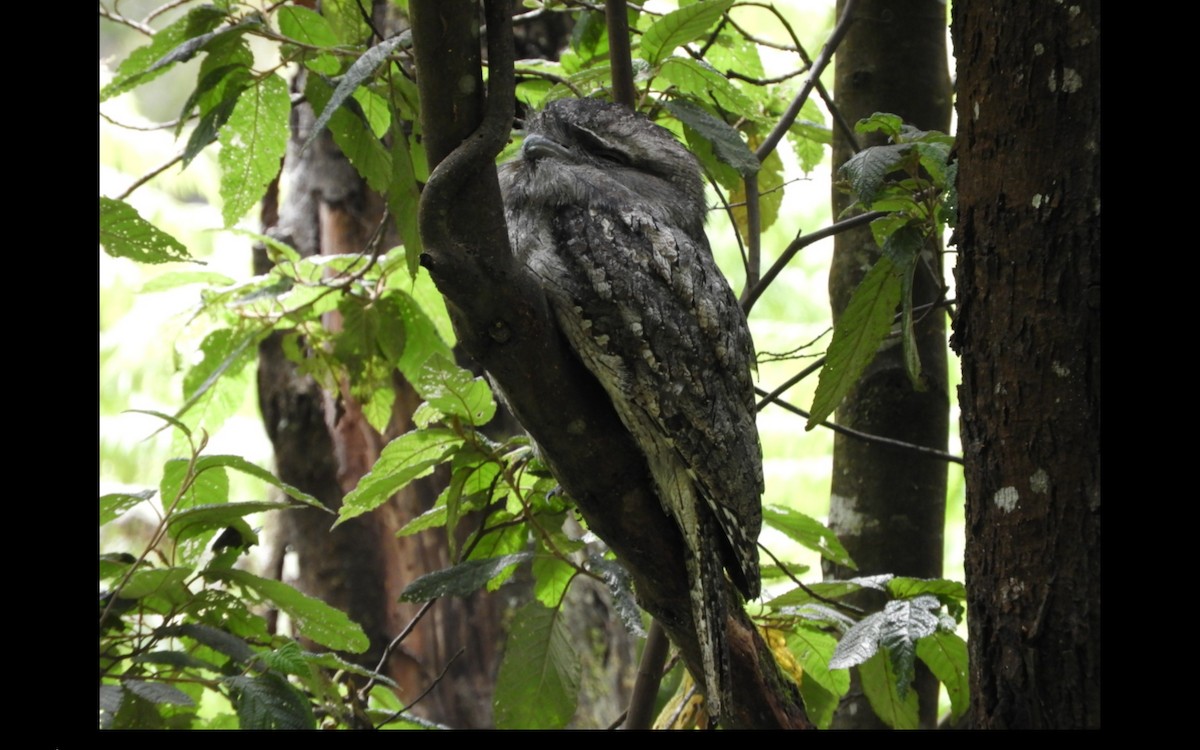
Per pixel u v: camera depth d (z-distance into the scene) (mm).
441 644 13656
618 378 6957
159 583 6609
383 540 13633
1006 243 5723
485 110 5316
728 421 7141
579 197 7336
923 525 9672
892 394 9719
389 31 11445
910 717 7883
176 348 10250
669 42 7957
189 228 21703
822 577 9945
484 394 7047
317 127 6637
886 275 6855
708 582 6859
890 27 9859
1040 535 5594
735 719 7105
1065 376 5547
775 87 10234
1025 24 5641
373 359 10000
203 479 7039
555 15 12922
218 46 7711
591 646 14305
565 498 7777
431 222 5262
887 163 6523
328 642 7230
